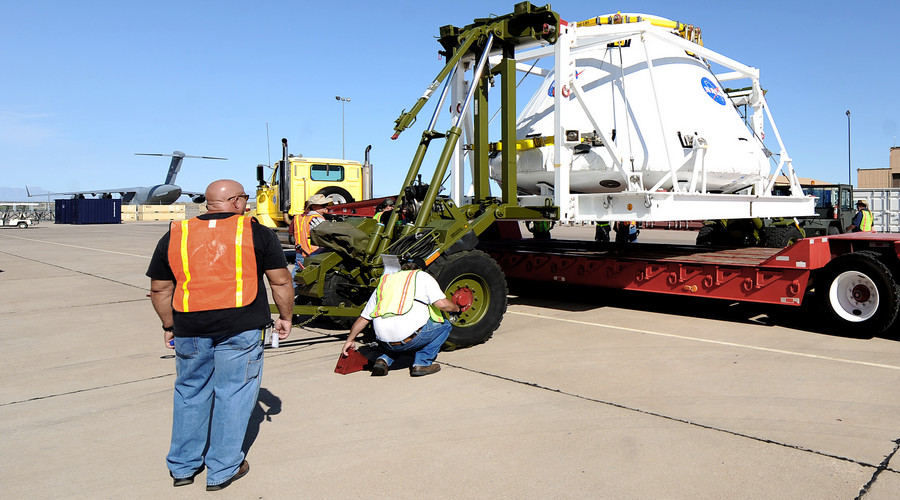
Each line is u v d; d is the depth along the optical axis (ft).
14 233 115.24
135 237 97.66
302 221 26.27
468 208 21.94
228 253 10.17
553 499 9.92
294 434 12.82
